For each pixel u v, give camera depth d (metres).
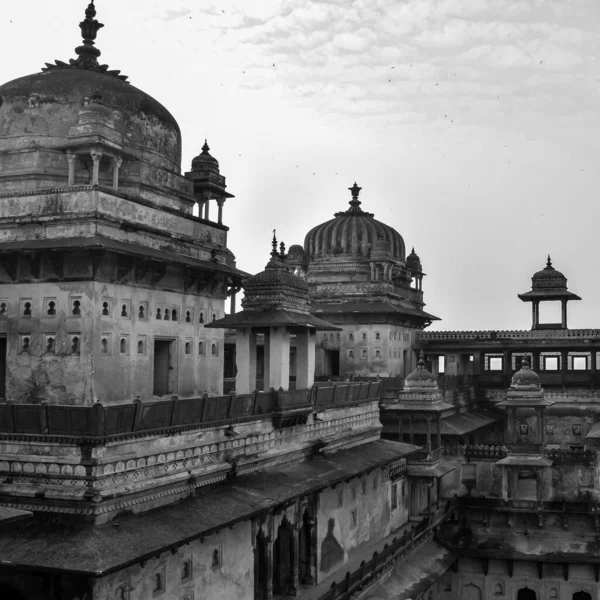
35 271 22.53
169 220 25.95
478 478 42.62
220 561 21.58
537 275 52.81
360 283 46.56
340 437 31.11
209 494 21.80
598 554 37.91
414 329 51.22
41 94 24.94
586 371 47.69
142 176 25.69
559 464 41.31
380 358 45.75
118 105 25.67
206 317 27.56
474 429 43.81
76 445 17.61
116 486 18.22
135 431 18.78
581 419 47.62
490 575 38.97
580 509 38.69
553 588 38.38
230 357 40.66
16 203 23.42
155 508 19.59
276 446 26.02
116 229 23.14
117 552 16.70
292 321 26.16
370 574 28.64
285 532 26.16
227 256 29.83
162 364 25.61
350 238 47.84
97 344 22.05
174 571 19.52
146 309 24.23
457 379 46.31
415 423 41.62
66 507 17.59
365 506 32.78
